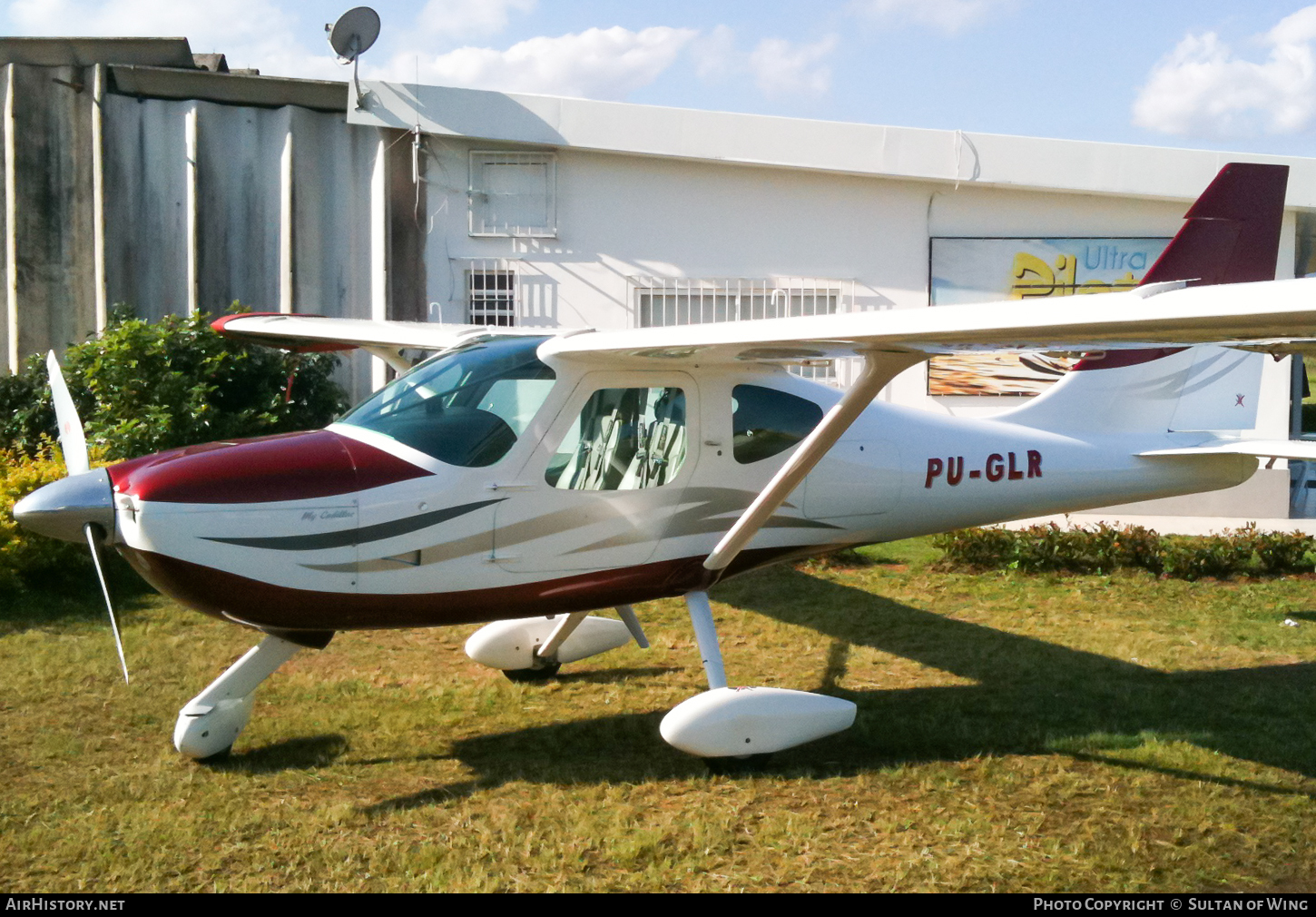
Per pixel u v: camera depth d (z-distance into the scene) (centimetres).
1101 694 510
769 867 330
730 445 471
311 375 988
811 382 509
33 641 566
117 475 395
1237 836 351
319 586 399
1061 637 613
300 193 1047
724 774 410
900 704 496
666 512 457
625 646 597
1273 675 540
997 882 320
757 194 1016
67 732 441
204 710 412
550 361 436
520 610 441
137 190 1055
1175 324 281
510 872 324
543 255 1027
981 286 1015
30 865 326
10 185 1052
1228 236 570
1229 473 609
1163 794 386
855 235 1016
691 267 1024
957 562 807
